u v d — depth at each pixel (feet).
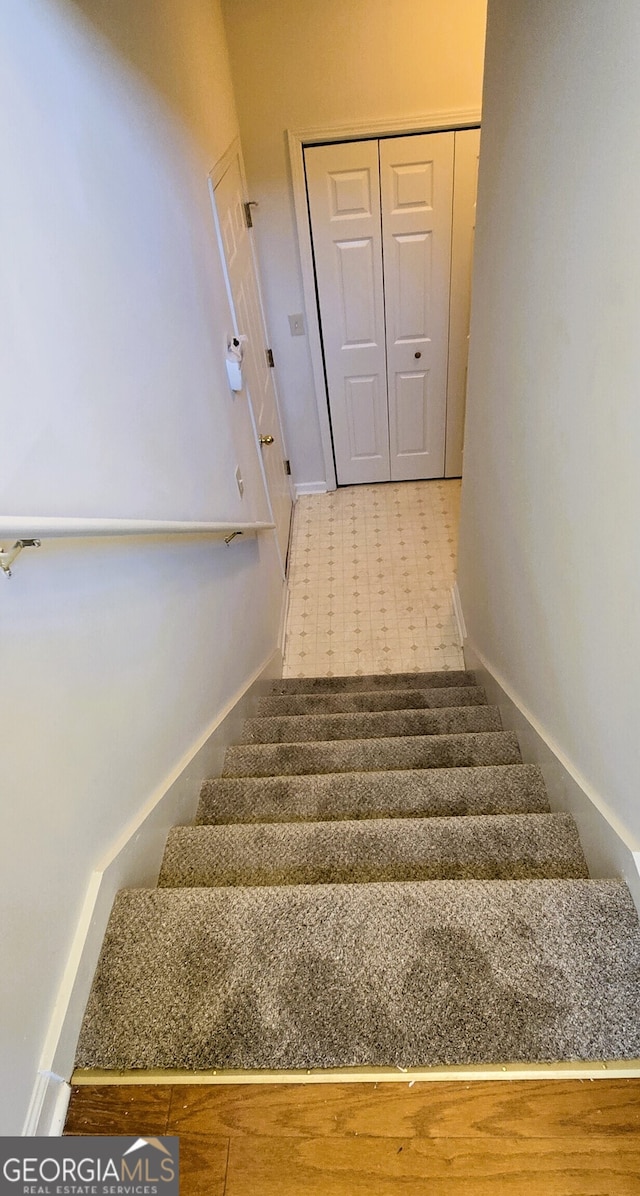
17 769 2.83
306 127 10.09
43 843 3.04
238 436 8.40
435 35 9.22
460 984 3.18
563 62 3.76
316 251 11.34
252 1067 3.03
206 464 6.46
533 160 4.48
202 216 6.93
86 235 3.76
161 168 5.41
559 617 4.72
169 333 5.41
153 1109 2.95
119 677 4.06
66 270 3.47
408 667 10.41
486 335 6.40
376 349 12.50
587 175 3.52
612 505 3.54
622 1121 2.83
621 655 3.58
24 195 3.03
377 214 10.96
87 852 3.51
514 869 4.19
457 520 13.28
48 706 3.13
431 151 10.32
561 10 3.73
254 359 10.21
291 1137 2.86
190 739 5.55
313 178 10.61
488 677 7.75
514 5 4.63
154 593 4.79
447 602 11.48
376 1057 3.01
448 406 13.24
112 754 3.92
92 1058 3.12
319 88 9.73
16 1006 2.73
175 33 6.17
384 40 9.28
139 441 4.55
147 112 5.11
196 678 5.84
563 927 3.37
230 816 5.23
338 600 11.76
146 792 4.46
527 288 4.86
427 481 14.42
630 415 3.21
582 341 3.81
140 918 3.57
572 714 4.56
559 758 4.80
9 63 2.94
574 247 3.82
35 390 3.06
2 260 2.81
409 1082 2.96
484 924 3.39
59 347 3.35
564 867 4.20
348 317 12.09
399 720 7.12
